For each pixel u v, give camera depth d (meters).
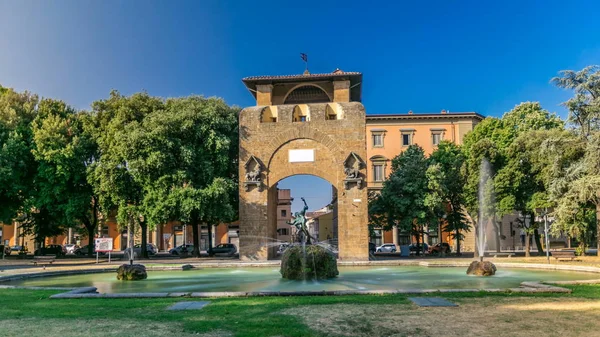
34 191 47.19
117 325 9.79
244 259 37.62
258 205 38.09
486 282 19.33
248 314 10.97
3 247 51.12
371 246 53.59
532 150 43.66
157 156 40.00
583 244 39.09
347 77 40.84
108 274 27.22
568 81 35.69
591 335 8.58
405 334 8.74
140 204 43.47
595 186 32.00
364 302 12.77
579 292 14.51
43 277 25.09
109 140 44.56
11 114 48.53
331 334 8.79
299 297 14.38
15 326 9.85
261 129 38.94
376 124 73.50
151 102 46.31
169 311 11.64
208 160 42.75
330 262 21.44
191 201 39.34
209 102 45.41
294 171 38.19
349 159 37.50
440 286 17.91
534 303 12.30
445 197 48.41
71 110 52.72
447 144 56.66
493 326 9.38
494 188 44.97
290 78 40.97
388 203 48.31
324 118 38.34
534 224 44.69
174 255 56.88
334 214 52.22
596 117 34.97
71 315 11.19
